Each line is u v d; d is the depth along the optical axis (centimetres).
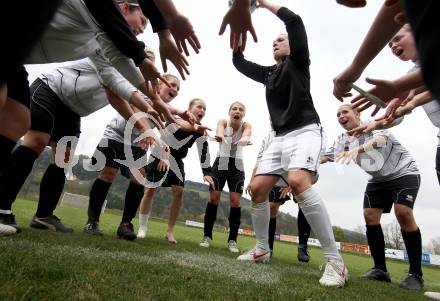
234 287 158
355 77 143
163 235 543
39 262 140
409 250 310
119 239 323
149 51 358
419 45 42
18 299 96
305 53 286
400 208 318
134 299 112
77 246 217
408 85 127
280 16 292
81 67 286
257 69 336
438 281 520
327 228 238
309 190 247
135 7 257
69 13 184
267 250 317
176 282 149
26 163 241
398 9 101
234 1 129
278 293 159
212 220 466
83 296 107
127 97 249
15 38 51
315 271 299
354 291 209
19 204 705
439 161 278
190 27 154
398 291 246
